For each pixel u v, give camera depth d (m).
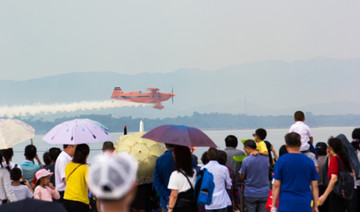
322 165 30.94
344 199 25.77
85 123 26.27
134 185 5.76
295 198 20.95
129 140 23.88
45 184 27.53
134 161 5.60
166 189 21.30
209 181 19.72
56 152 31.31
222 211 25.55
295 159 21.19
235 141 33.12
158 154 23.44
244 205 33.16
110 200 5.48
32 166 32.03
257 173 29.22
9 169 24.14
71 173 22.05
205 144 20.34
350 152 28.89
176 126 20.80
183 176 19.59
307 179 21.17
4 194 23.84
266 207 28.02
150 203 23.09
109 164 5.38
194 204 19.78
